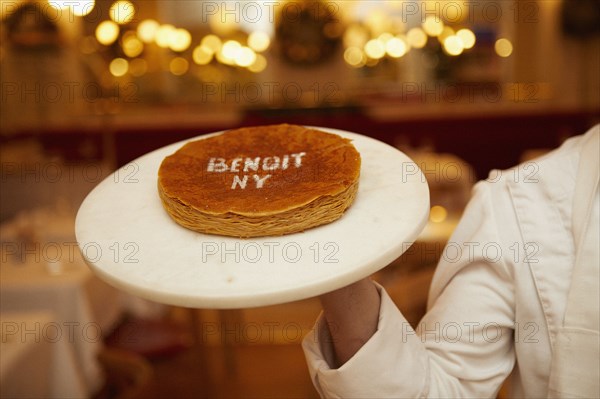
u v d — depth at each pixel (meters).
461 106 6.00
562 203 0.75
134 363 2.10
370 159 0.80
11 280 2.53
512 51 6.07
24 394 2.02
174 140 5.87
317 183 0.67
